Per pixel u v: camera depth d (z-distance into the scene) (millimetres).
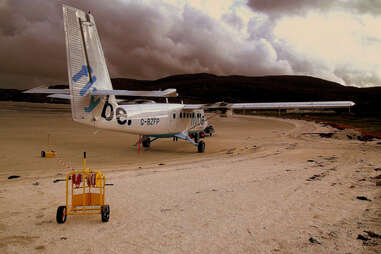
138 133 14891
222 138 24969
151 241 4148
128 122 13984
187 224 4844
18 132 24359
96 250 3852
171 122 16484
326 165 11125
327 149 16906
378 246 3891
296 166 11023
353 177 8656
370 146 18141
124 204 6035
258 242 4098
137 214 5391
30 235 4371
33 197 6520
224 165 11500
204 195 6746
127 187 7562
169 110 16344
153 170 10312
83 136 23422
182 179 8625
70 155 14078
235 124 48156
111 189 7344
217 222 4926
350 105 16000
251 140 23297
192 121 18438
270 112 112500
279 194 6777
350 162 11781
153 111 15258
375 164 11156
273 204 5969
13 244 4027
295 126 43375
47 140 19844
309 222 4887
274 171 9930
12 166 10797
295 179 8500
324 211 5469
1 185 7688
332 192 6883
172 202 6180
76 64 11656
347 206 5754
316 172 9617
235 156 14562
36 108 78750
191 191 7137
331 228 4602
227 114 19297
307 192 6914
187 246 3975
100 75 12438
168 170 10312
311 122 53938
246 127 41062
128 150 16578
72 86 11578
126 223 4914
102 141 20531
